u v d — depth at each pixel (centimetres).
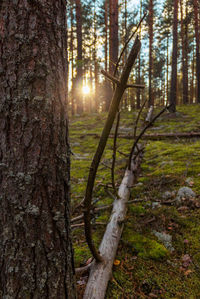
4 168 117
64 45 131
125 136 681
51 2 118
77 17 1220
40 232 119
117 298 162
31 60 113
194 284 171
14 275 117
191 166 365
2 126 116
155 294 166
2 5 111
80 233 251
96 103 1955
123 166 433
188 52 1767
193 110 1085
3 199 118
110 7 1325
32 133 116
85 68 1831
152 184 337
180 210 262
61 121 127
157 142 592
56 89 122
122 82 111
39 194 118
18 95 113
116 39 1062
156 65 2008
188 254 201
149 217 260
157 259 200
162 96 2673
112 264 190
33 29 112
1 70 113
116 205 273
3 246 118
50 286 121
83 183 380
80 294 161
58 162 125
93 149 623
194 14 1385
